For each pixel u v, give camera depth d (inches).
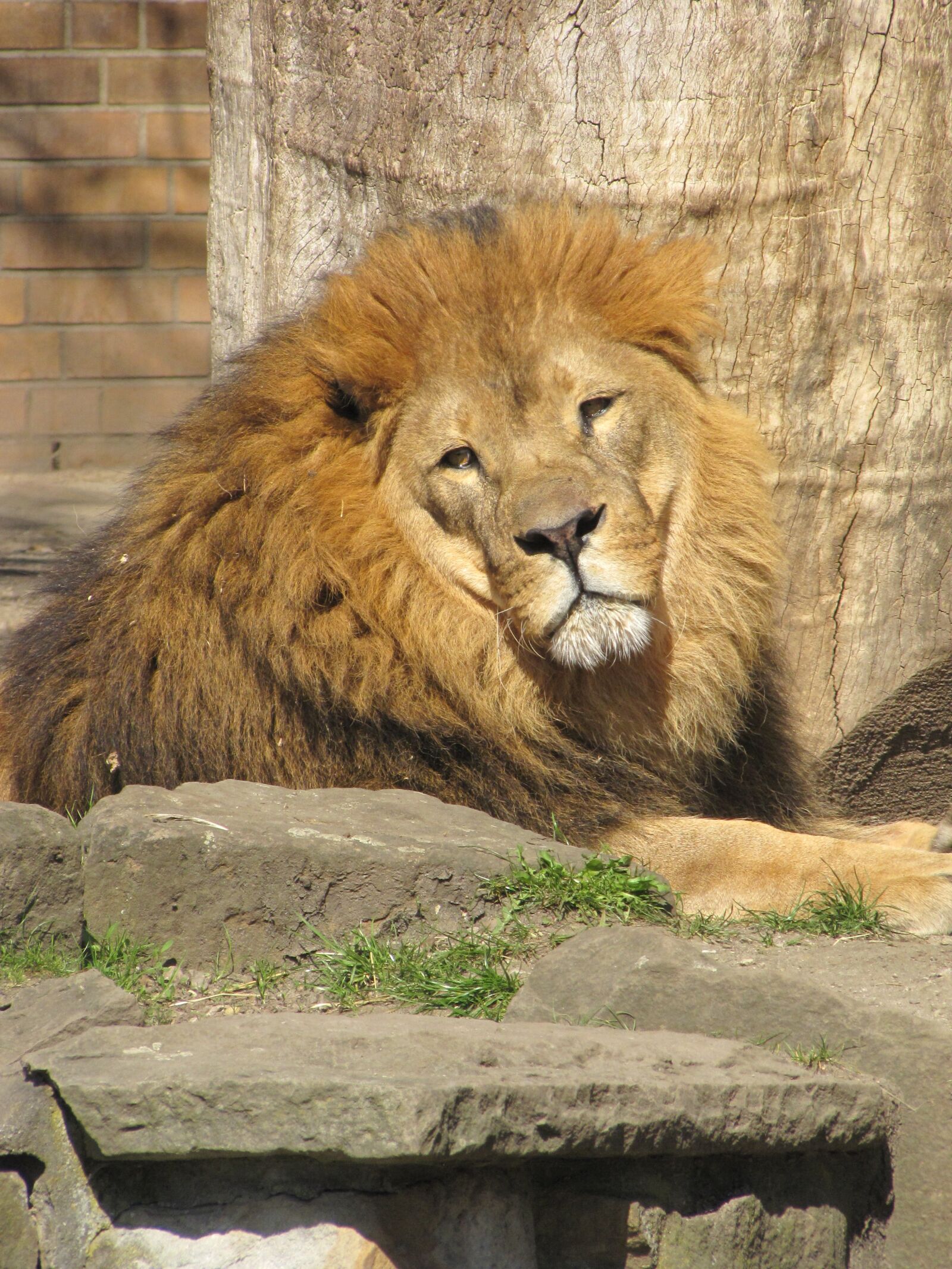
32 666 365.7
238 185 483.8
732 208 390.6
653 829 329.7
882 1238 245.0
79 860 274.2
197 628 328.2
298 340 347.3
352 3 422.3
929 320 398.9
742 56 384.5
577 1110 211.9
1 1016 247.8
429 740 328.8
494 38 398.3
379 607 329.7
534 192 397.4
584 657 310.7
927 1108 241.8
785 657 403.5
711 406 356.5
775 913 303.6
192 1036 229.5
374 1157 202.5
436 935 276.4
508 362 323.3
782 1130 228.2
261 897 271.6
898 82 384.2
